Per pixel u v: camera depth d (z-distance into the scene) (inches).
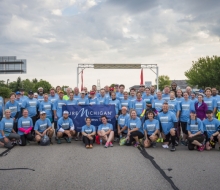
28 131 408.2
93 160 320.5
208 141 379.9
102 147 399.9
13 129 414.6
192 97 473.1
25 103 464.4
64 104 472.7
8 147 394.0
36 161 316.2
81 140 457.1
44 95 474.3
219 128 379.6
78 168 286.8
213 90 473.7
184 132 433.7
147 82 903.7
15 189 225.5
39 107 474.3
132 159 325.7
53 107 473.1
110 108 459.5
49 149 383.9
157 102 458.3
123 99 489.1
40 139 411.2
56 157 335.6
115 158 331.0
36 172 272.8
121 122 440.1
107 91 554.9
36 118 474.9
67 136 435.8
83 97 487.5
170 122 397.7
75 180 247.8
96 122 459.5
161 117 399.5
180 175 261.7
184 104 438.6
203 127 381.4
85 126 411.8
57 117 472.4
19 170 280.1
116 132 461.1
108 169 283.0
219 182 241.6
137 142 406.9
